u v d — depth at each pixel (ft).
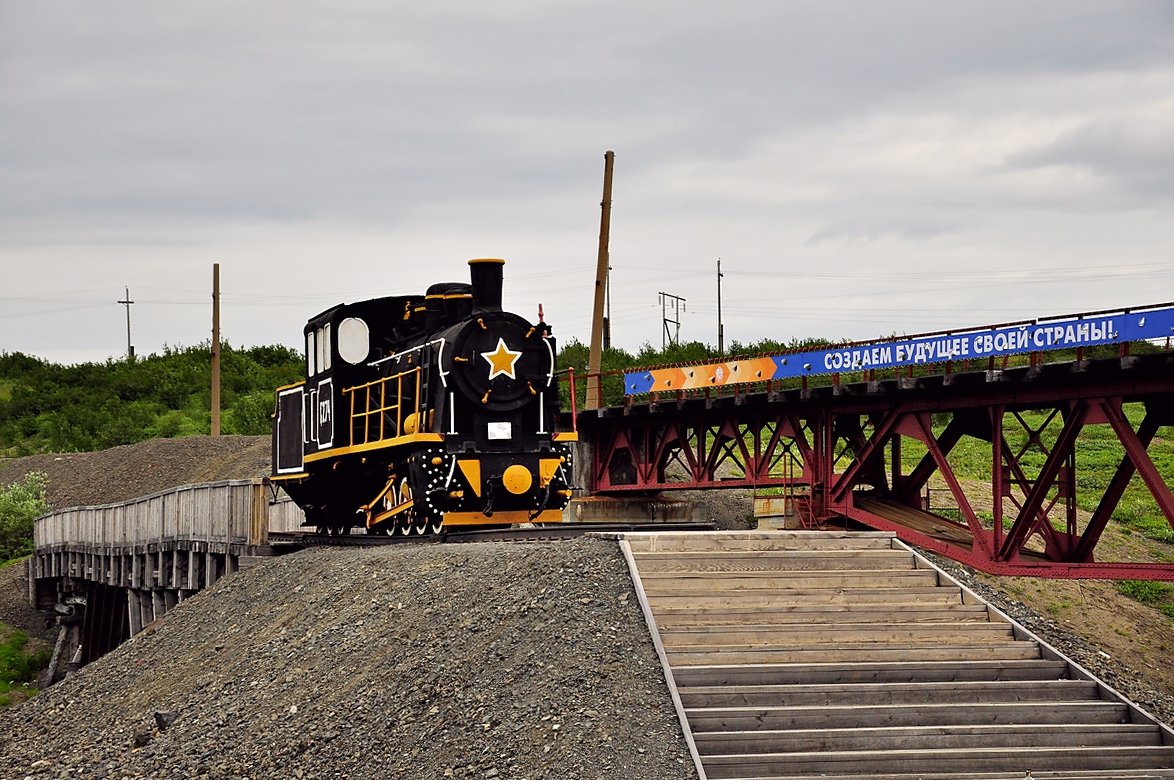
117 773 52.54
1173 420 64.59
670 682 43.57
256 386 229.25
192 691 60.13
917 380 70.38
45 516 130.21
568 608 48.80
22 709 71.87
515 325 75.36
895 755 42.14
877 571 55.11
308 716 49.96
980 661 49.26
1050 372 62.90
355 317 82.94
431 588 56.85
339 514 86.58
